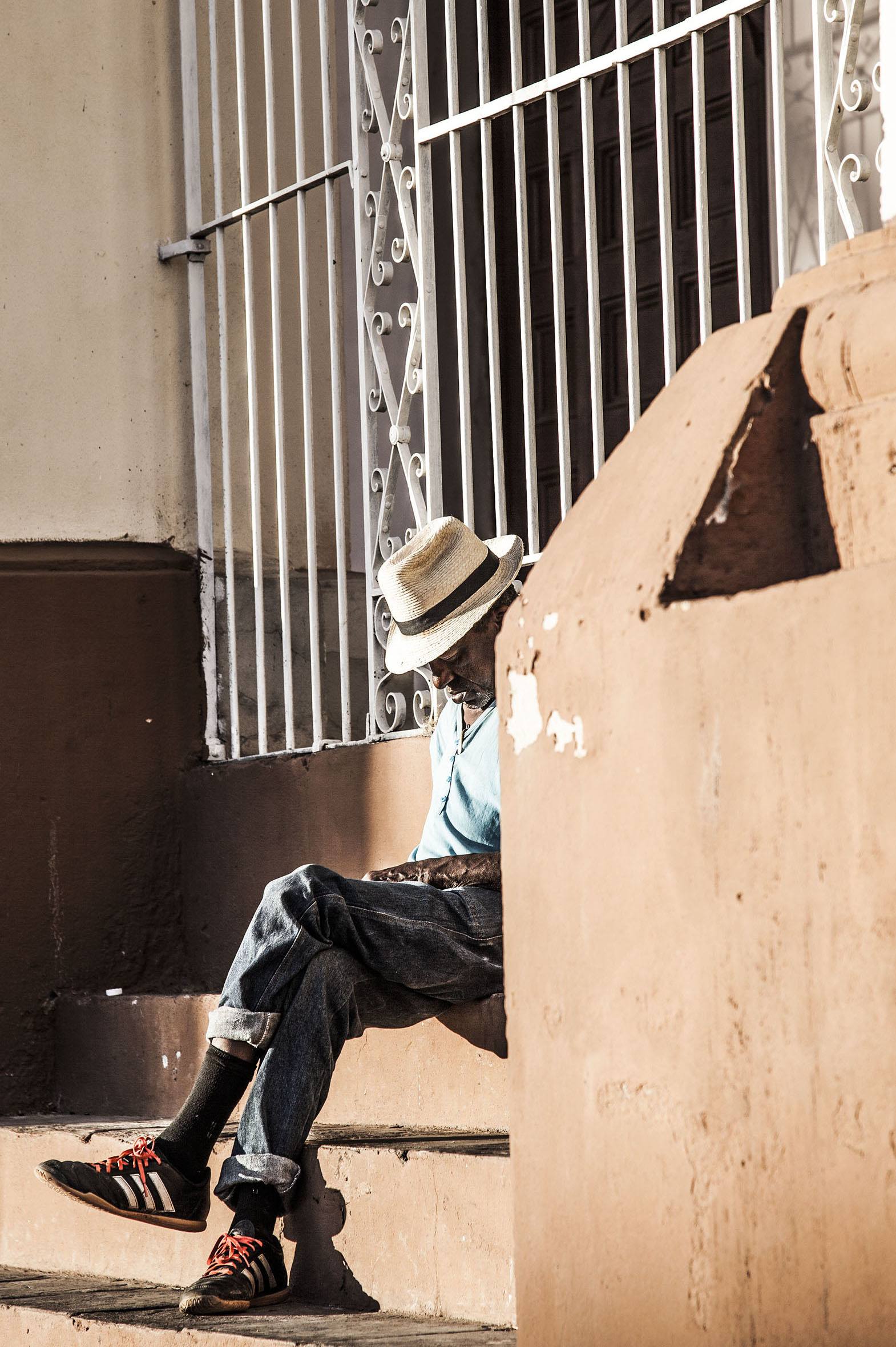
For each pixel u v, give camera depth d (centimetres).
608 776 235
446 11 557
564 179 669
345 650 605
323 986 400
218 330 695
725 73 605
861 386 225
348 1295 394
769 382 238
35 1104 629
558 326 522
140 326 687
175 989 657
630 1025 230
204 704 678
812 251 570
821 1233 198
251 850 631
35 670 650
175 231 696
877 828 191
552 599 251
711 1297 214
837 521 230
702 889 217
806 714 201
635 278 514
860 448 225
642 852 228
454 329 702
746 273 457
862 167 416
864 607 193
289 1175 395
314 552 621
